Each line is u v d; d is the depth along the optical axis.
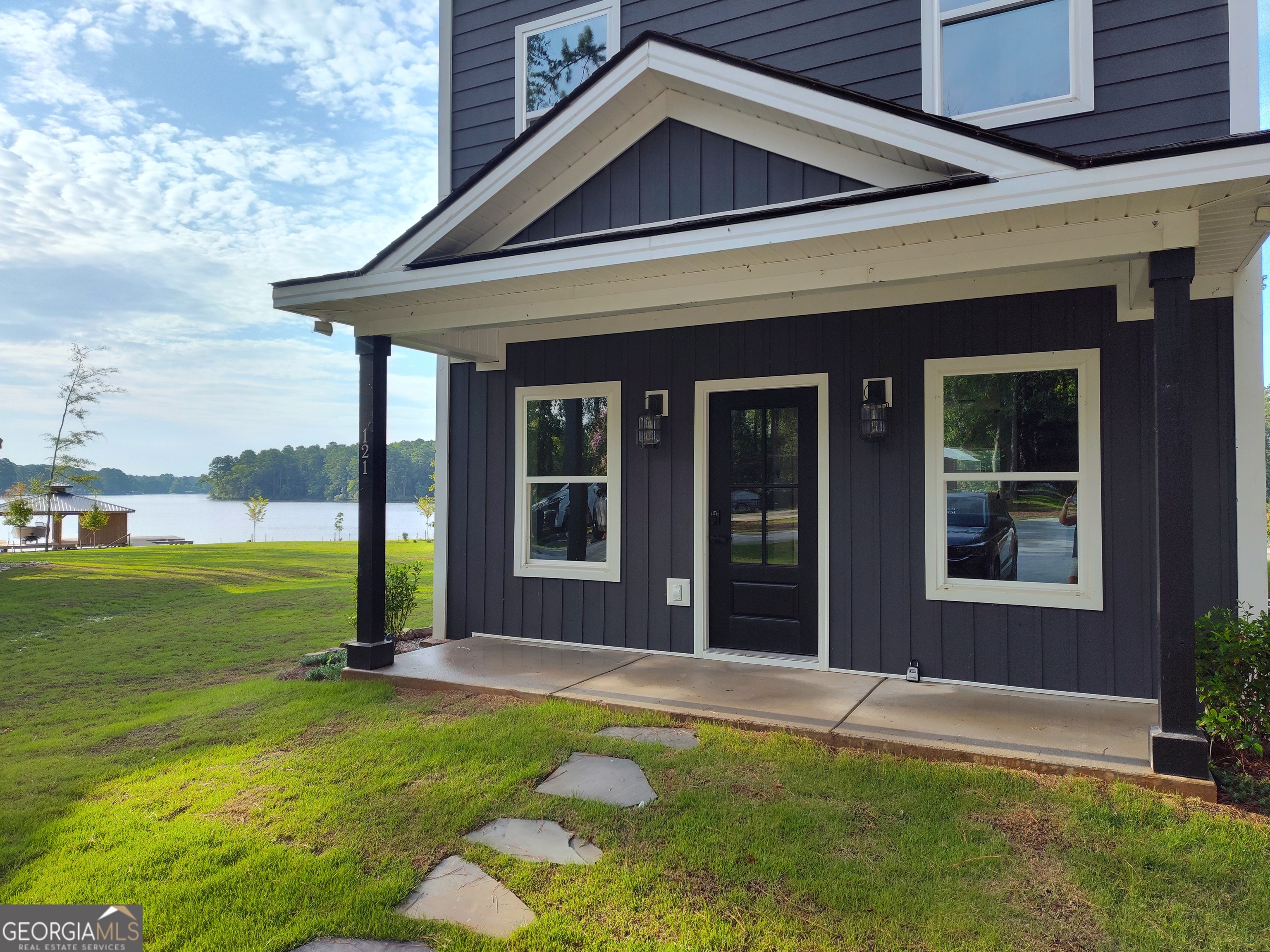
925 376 5.06
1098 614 4.58
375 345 5.48
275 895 2.53
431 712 4.57
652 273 4.29
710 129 4.35
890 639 5.12
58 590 10.52
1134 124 4.53
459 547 6.82
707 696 4.61
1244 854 2.68
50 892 2.56
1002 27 4.89
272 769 3.67
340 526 30.50
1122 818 2.97
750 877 2.62
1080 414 4.66
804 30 5.44
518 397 6.57
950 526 5.04
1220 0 4.36
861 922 2.35
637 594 6.04
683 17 5.91
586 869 2.70
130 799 3.36
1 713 4.85
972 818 3.02
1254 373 4.30
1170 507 3.30
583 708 4.50
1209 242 3.72
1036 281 4.73
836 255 3.94
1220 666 3.45
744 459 5.79
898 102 5.12
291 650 6.77
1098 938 2.27
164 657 6.55
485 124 6.82
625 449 6.12
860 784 3.35
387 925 2.36
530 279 4.42
